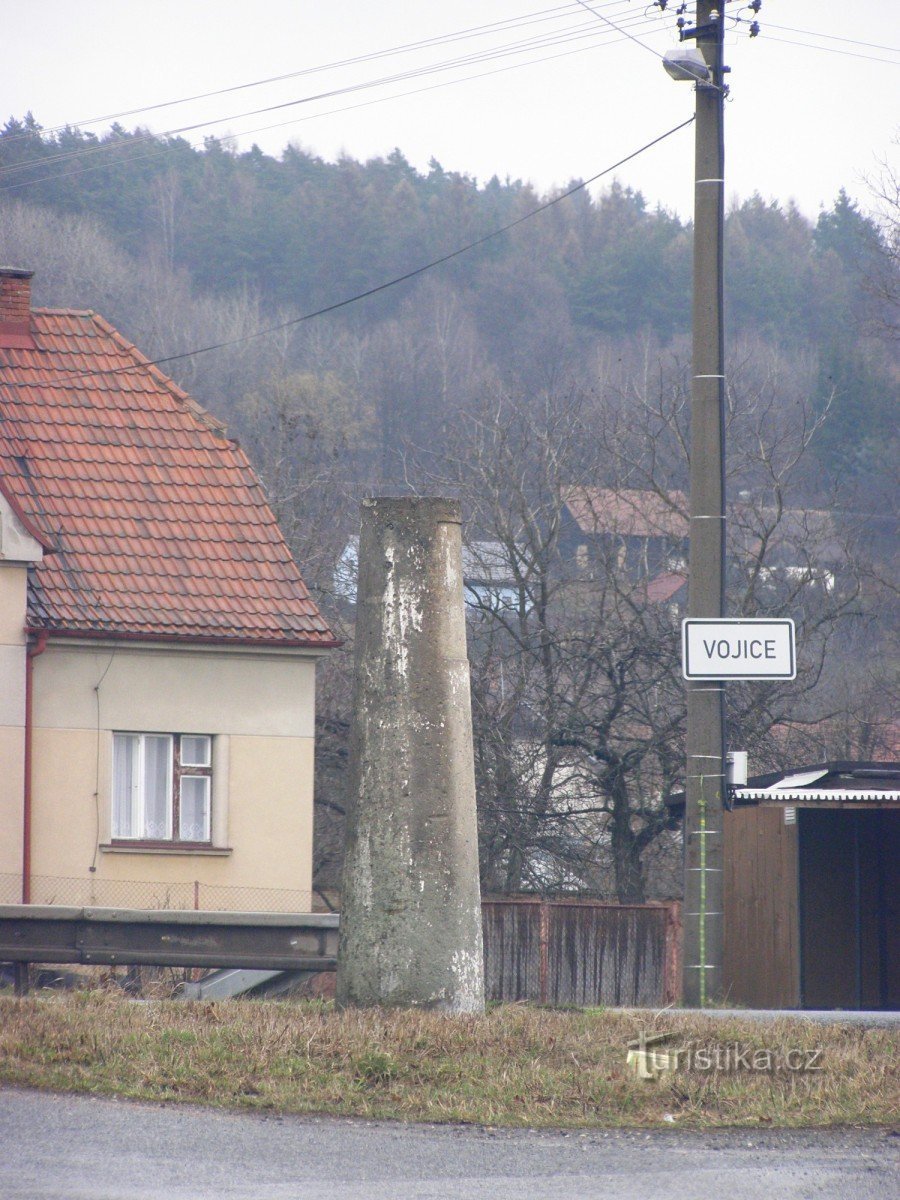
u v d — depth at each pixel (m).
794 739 92.81
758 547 101.81
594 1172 25.02
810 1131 28.03
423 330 197.12
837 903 60.75
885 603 107.31
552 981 58.66
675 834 93.81
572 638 90.06
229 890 66.25
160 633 65.44
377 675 36.66
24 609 63.84
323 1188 23.69
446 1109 28.66
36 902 63.47
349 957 36.31
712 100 46.75
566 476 101.06
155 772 66.81
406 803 36.19
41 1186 23.20
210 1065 30.70
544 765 90.44
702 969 44.16
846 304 197.12
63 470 70.12
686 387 112.25
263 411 127.88
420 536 36.78
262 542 70.94
